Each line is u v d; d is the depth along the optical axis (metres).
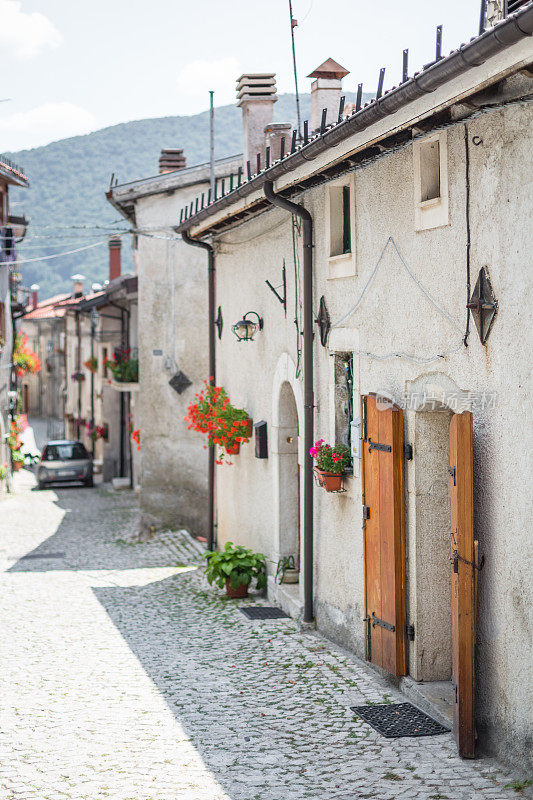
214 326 14.84
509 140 5.86
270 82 13.45
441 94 5.76
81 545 18.38
